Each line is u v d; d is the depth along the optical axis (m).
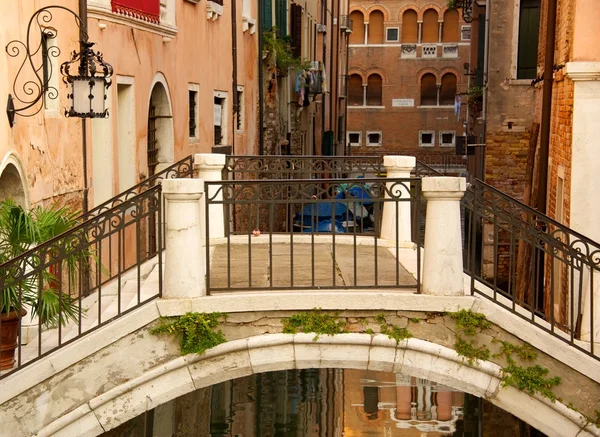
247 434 11.73
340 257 9.52
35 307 7.41
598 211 10.30
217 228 10.55
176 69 14.77
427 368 7.82
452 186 7.72
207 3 16.78
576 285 10.22
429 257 7.83
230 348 7.65
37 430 7.36
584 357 7.73
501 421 12.22
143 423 11.35
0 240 7.56
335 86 40.25
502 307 7.80
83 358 7.46
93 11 10.81
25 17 8.86
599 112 10.24
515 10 19.67
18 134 8.51
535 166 14.75
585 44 10.23
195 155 10.51
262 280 8.32
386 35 51.75
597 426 7.74
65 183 10.05
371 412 12.30
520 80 19.75
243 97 20.09
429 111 51.69
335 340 7.77
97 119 11.55
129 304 8.09
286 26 25.42
